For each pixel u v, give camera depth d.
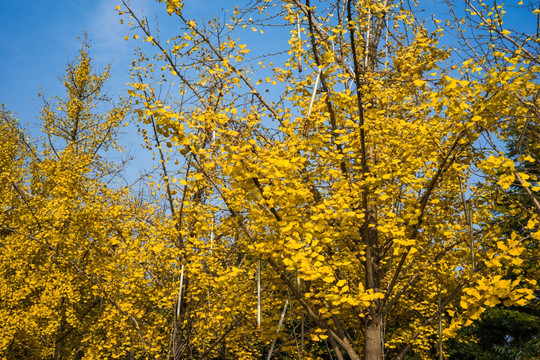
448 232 3.57
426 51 3.83
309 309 3.11
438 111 2.83
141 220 5.92
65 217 7.45
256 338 6.29
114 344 5.88
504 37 2.96
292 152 2.71
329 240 2.68
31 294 8.74
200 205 4.23
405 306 6.63
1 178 9.36
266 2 3.54
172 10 2.97
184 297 4.91
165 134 2.56
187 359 5.11
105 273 5.87
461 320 2.44
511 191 3.66
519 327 12.66
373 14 3.84
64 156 8.30
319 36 3.56
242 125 2.94
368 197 3.15
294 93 3.54
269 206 2.70
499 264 2.33
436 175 2.96
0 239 8.77
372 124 3.19
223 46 3.32
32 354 8.08
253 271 3.91
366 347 3.26
